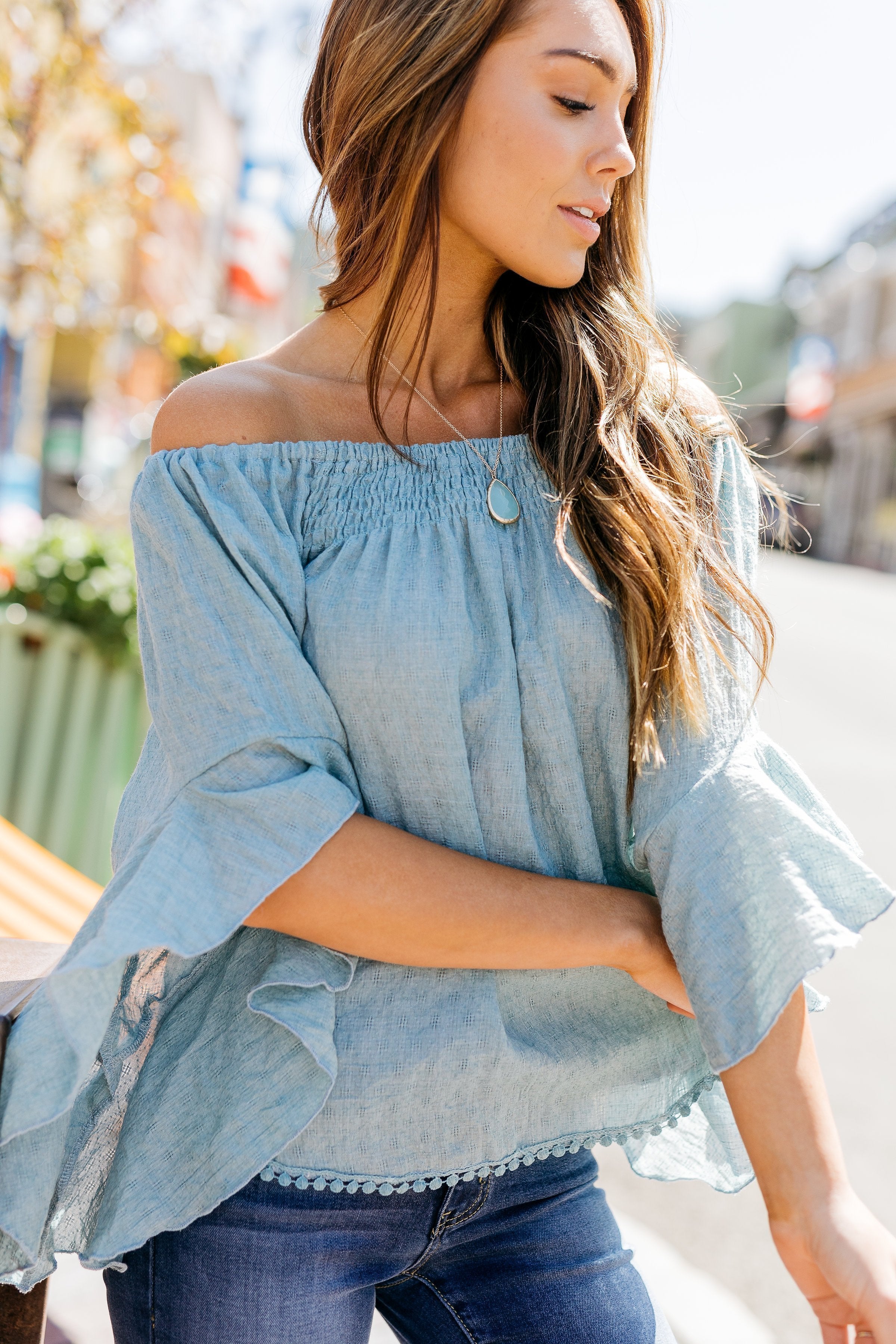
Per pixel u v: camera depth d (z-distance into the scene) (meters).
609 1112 1.17
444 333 1.24
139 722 3.76
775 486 1.33
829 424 38.41
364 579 1.09
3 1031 1.01
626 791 1.13
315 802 1.01
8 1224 0.99
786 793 1.16
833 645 14.44
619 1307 1.16
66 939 2.16
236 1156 1.05
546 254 1.13
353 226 1.20
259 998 1.04
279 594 1.08
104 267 8.43
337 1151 1.08
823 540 38.50
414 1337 1.20
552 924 1.05
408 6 1.11
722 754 1.09
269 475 1.12
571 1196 1.19
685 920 1.04
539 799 1.13
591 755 1.15
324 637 1.08
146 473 1.12
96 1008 0.96
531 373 1.23
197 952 0.97
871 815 6.51
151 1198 1.07
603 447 1.14
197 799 1.04
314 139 1.28
